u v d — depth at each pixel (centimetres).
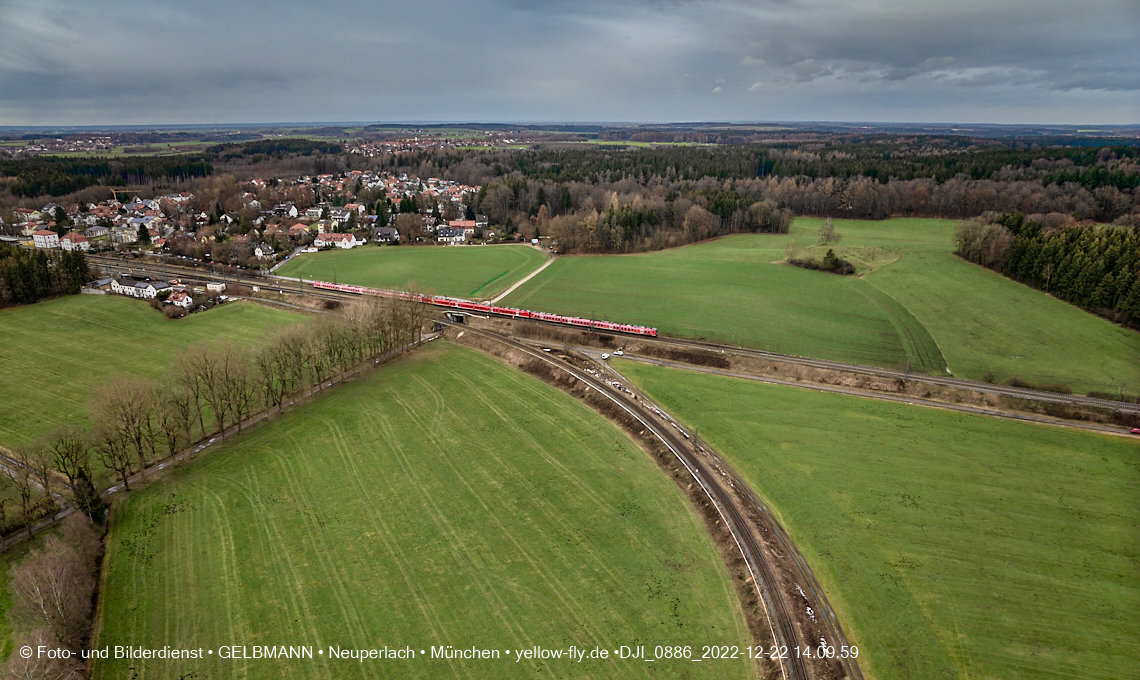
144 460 8206
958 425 9088
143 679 5094
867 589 6194
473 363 11769
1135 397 9638
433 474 8131
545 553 6719
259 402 9938
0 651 5212
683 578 6372
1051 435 8750
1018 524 7000
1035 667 5322
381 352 12000
